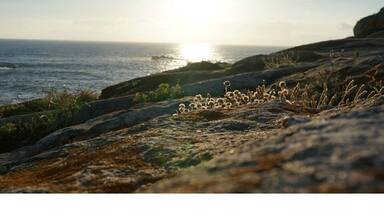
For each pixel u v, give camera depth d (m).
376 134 4.41
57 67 156.00
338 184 3.42
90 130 21.62
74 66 164.62
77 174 9.91
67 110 29.44
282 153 4.47
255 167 4.24
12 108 37.31
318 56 49.19
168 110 22.92
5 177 11.91
